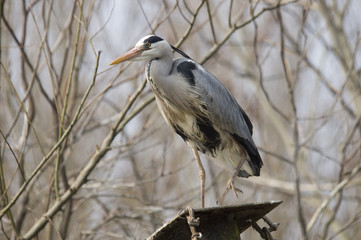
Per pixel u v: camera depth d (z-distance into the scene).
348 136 11.76
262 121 17.20
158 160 14.16
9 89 10.59
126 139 12.08
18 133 11.80
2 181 8.05
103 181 10.56
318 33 14.48
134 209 11.62
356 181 14.54
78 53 11.36
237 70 17.03
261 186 16.05
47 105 13.32
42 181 12.04
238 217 6.08
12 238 10.32
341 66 15.28
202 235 5.95
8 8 11.70
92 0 9.50
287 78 10.88
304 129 15.68
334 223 14.82
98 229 11.62
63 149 9.91
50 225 10.47
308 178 15.20
